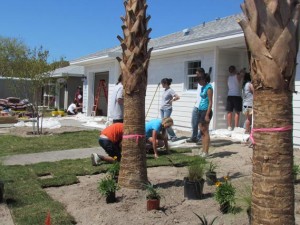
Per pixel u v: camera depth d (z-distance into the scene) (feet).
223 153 29.50
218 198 15.53
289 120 9.29
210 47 42.98
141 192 18.24
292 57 9.01
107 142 25.34
